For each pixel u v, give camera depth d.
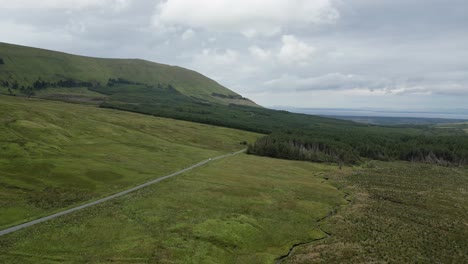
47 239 61.34
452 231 82.12
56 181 98.12
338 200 109.25
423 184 140.62
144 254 58.94
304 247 70.94
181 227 72.38
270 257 64.81
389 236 76.38
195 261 58.91
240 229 74.19
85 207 80.75
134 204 85.31
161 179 114.62
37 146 130.38
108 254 58.03
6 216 70.31
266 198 103.06
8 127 148.12
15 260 52.94
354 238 75.12
